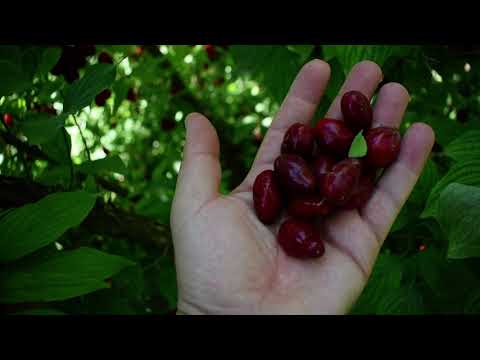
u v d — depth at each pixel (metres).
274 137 0.23
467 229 0.13
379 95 0.22
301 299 0.18
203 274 0.17
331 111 0.23
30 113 0.21
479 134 0.16
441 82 0.25
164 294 0.25
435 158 0.24
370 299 0.19
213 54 0.37
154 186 0.33
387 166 0.20
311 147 0.21
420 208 0.20
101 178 0.27
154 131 0.49
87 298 0.19
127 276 0.22
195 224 0.18
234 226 0.18
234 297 0.17
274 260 0.19
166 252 0.25
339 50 0.21
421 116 0.25
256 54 0.23
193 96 0.40
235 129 0.40
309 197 0.19
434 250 0.19
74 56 0.23
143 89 0.33
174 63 0.35
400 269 0.19
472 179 0.16
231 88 0.50
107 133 0.44
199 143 0.19
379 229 0.20
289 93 0.23
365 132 0.21
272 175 0.20
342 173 0.19
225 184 0.38
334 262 0.19
